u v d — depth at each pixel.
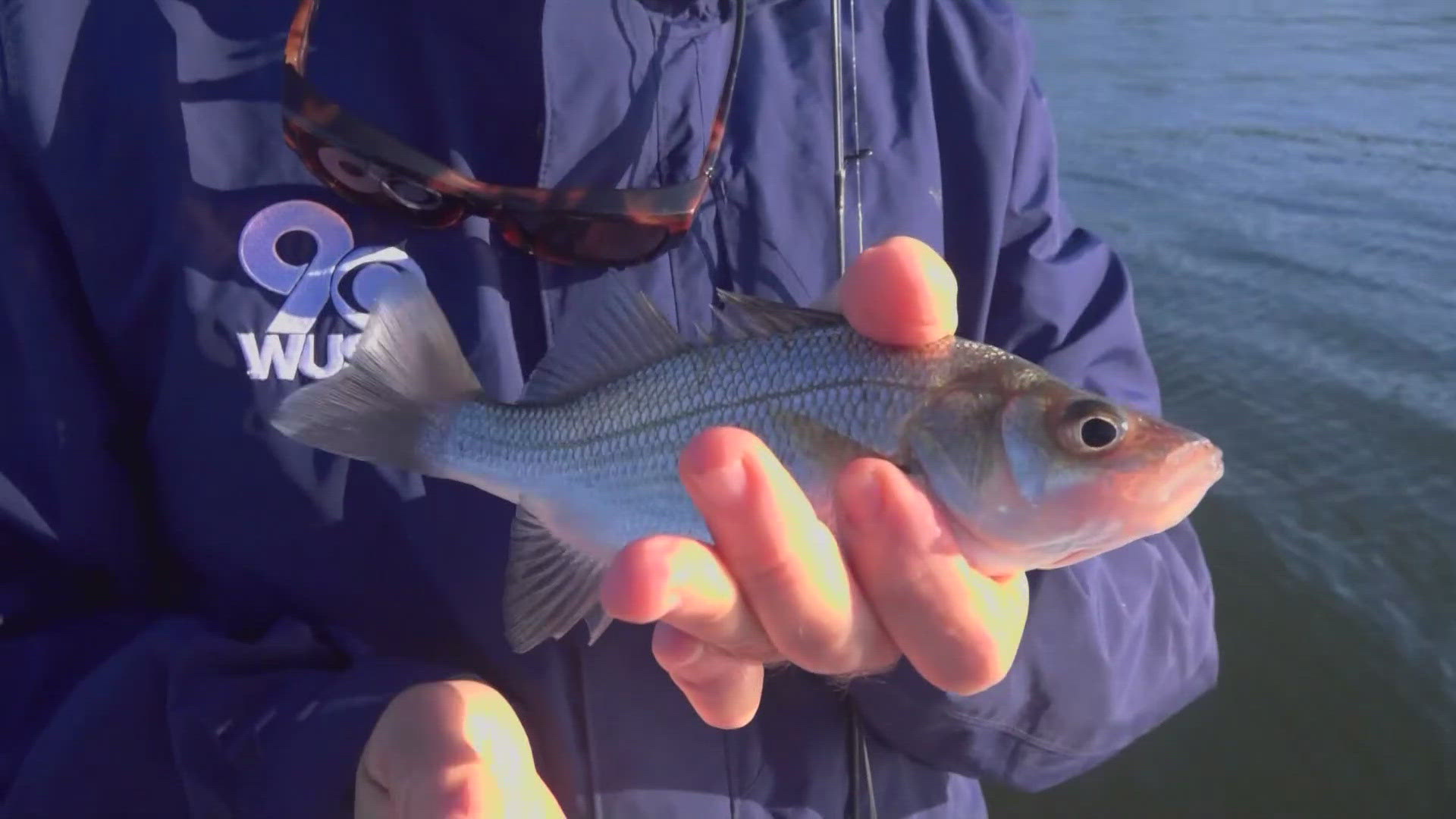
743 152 0.30
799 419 0.27
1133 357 0.35
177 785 0.26
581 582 0.28
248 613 0.29
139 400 0.29
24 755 0.27
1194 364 0.98
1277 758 0.61
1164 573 0.33
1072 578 0.30
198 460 0.28
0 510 0.28
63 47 0.28
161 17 0.29
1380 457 0.83
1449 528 0.74
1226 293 1.10
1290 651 0.67
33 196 0.28
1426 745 0.60
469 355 0.28
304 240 0.28
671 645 0.23
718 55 0.30
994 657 0.24
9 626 0.28
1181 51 2.32
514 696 0.28
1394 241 1.20
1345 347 0.97
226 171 0.28
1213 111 1.80
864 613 0.24
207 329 0.28
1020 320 0.33
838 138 0.30
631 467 0.28
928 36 0.33
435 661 0.29
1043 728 0.30
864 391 0.27
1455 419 0.85
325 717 0.25
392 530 0.28
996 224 0.33
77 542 0.29
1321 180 1.42
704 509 0.22
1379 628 0.68
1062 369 0.33
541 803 0.23
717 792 0.28
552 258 0.28
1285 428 0.88
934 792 0.32
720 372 0.28
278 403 0.28
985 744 0.30
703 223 0.30
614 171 0.29
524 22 0.28
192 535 0.29
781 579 0.22
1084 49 2.41
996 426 0.26
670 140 0.29
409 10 0.29
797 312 0.28
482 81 0.29
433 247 0.29
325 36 0.29
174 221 0.28
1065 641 0.29
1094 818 0.59
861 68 0.32
